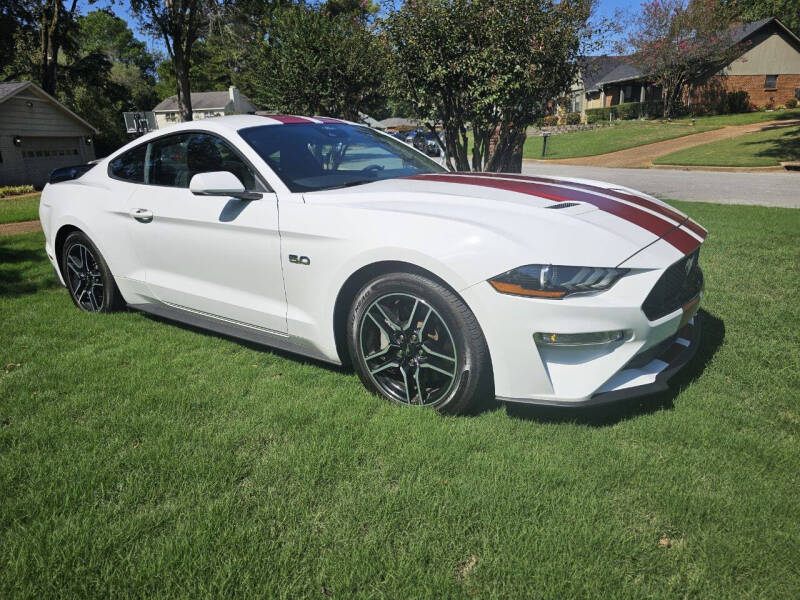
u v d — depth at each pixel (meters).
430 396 2.60
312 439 2.37
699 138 25.70
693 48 32.06
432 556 1.71
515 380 2.34
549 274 2.21
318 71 11.15
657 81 34.50
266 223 2.89
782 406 2.57
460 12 6.55
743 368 2.96
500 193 2.74
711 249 5.71
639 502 1.94
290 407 2.66
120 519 1.89
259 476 2.12
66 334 3.74
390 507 1.92
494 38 6.47
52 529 1.85
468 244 2.32
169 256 3.46
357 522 1.86
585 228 2.38
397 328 2.58
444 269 2.33
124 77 53.59
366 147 3.54
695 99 35.44
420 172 3.42
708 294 4.22
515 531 1.80
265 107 12.48
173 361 3.27
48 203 4.30
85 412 2.67
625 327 2.25
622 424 2.43
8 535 1.82
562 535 1.78
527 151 28.41
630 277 2.27
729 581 1.59
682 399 2.65
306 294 2.82
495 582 1.61
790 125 25.17
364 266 2.58
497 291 2.26
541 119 7.45
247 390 2.87
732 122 29.19
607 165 20.56
